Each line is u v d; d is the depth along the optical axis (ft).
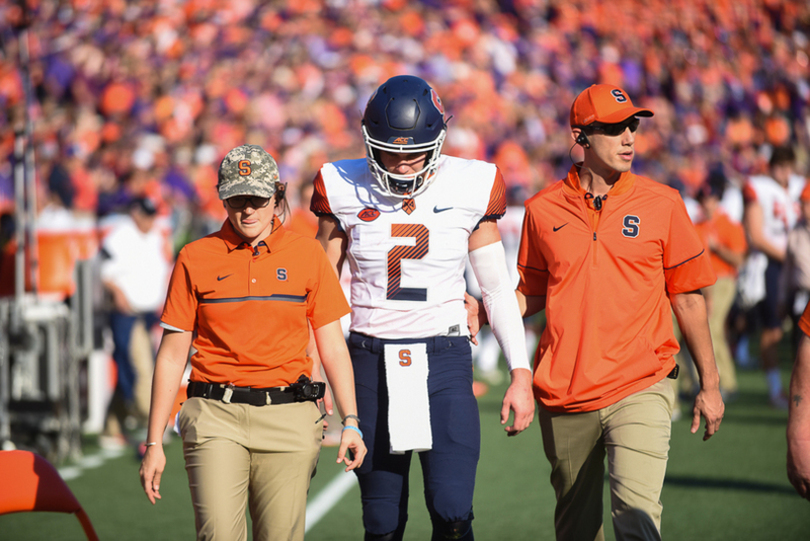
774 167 93.40
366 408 37.93
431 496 36.65
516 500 64.18
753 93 294.05
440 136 36.88
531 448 82.79
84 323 83.61
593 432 38.45
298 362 35.40
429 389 37.52
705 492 64.34
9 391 80.69
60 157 151.74
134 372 85.97
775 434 84.84
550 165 213.05
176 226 137.59
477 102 233.14
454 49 261.65
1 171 161.58
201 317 35.01
